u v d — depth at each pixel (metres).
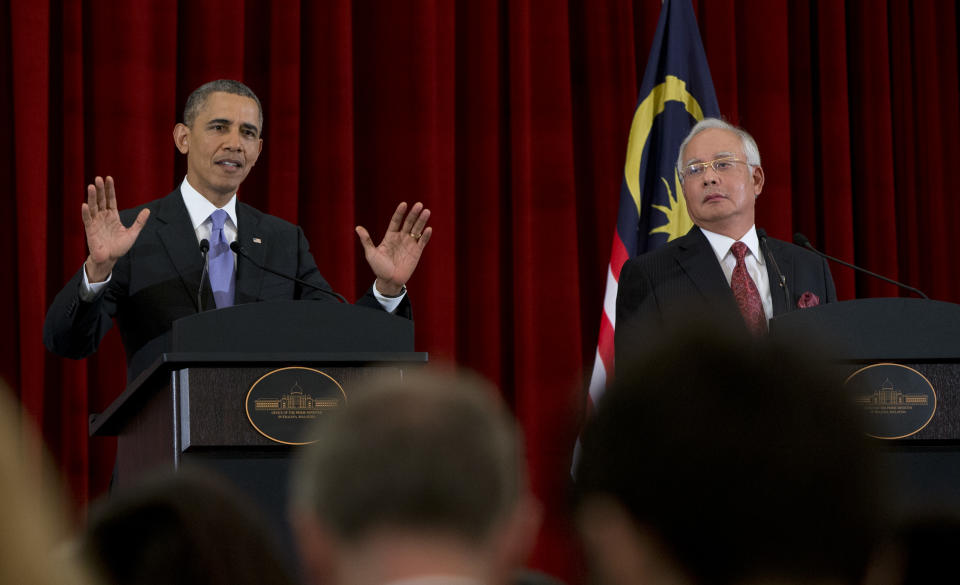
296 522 1.85
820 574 1.63
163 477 2.47
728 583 1.64
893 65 17.59
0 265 13.57
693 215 10.48
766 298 10.06
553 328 15.26
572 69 16.27
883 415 6.89
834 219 16.61
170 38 14.04
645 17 16.41
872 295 16.89
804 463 1.62
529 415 14.93
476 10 15.70
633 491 1.66
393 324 7.13
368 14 15.34
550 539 13.05
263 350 6.84
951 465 6.96
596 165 15.98
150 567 2.31
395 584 1.75
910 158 17.42
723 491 1.62
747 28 16.73
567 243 15.41
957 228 17.34
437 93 15.20
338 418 1.88
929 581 2.80
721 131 10.62
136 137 13.73
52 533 1.60
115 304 9.09
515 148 15.43
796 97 17.11
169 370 6.39
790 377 1.66
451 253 14.97
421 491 1.77
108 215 8.02
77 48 13.69
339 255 14.45
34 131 13.33
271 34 14.56
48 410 13.52
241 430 6.36
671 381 1.68
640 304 9.91
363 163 15.16
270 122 14.50
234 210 9.83
